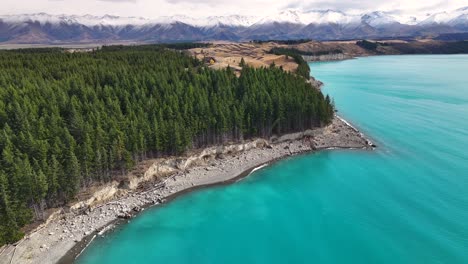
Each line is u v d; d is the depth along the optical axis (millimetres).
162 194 76375
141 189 76562
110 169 76000
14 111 81375
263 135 103062
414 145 101812
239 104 103062
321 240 62188
